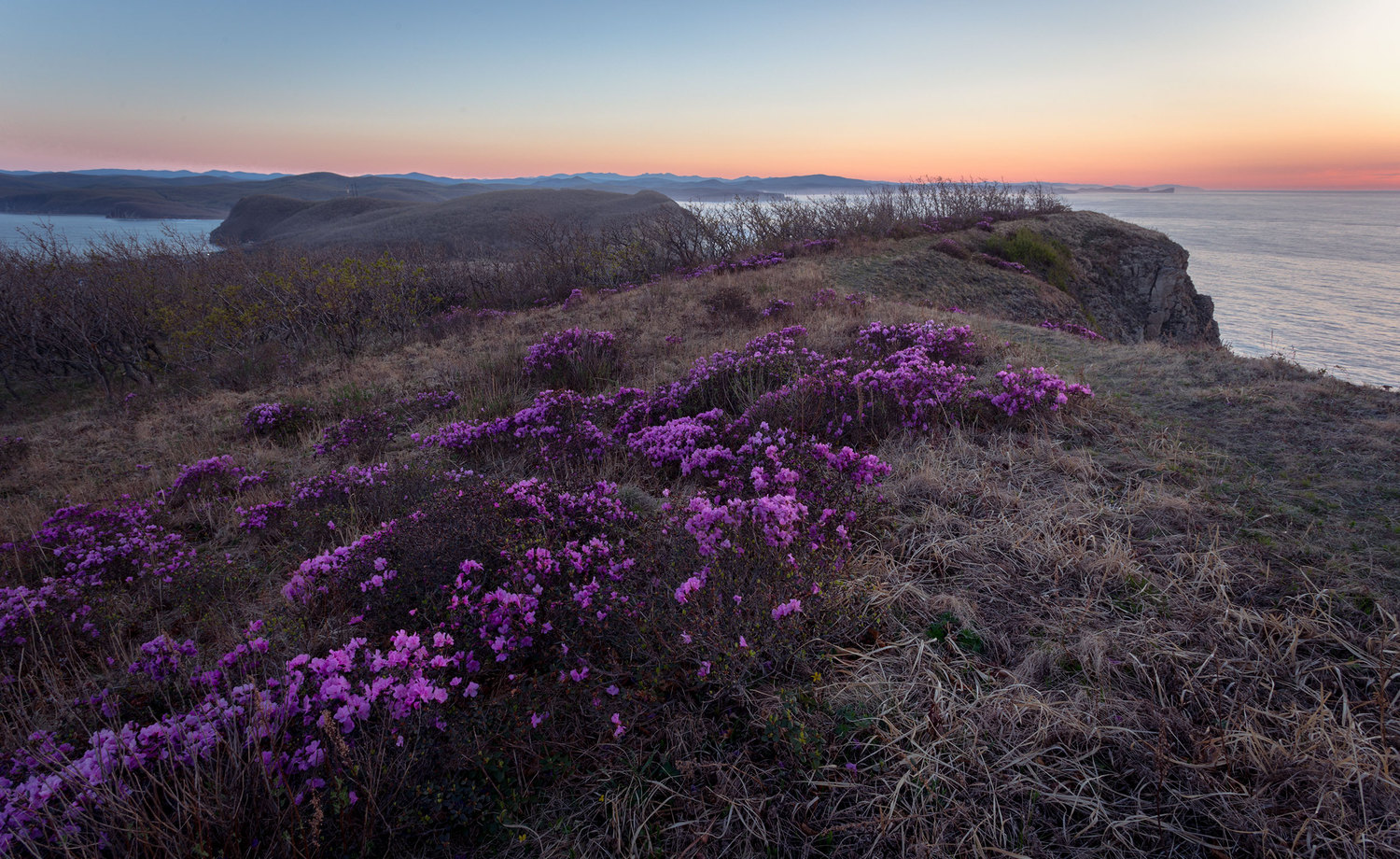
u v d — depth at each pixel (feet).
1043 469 14.90
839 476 13.37
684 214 76.79
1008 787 7.07
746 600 9.12
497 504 12.48
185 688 9.80
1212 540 11.27
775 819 7.03
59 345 50.34
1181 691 8.06
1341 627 8.96
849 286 54.19
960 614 9.79
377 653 7.97
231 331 54.19
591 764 7.95
